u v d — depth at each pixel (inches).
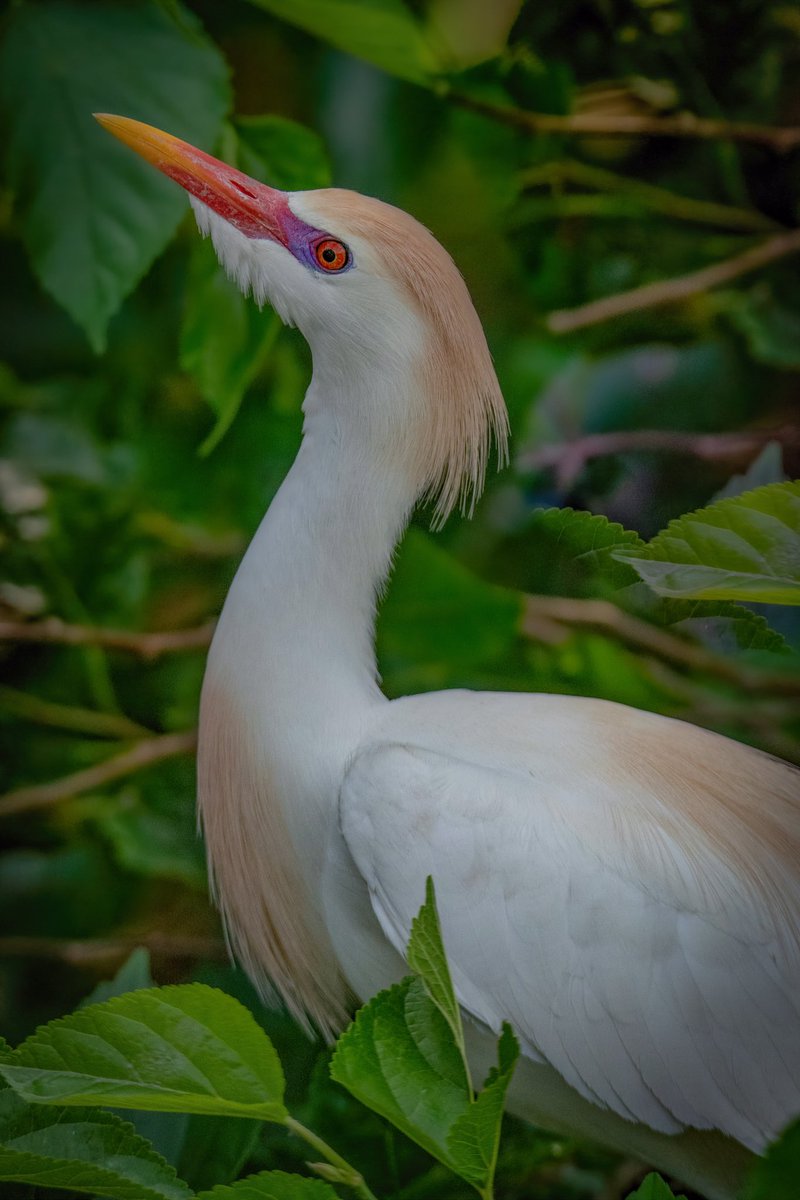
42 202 243.6
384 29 261.1
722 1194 224.4
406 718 232.7
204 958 320.2
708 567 142.9
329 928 237.8
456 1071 143.6
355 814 217.0
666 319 358.9
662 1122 208.2
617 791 216.5
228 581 353.4
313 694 231.6
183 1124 198.5
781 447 339.6
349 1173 149.1
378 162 320.2
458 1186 253.0
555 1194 270.7
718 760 227.3
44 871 330.3
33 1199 200.8
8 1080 147.6
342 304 231.0
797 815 221.9
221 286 261.6
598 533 159.6
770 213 354.3
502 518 340.8
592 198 350.0
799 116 346.3
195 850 330.3
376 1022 141.8
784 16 332.2
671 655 333.4
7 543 341.1
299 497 236.8
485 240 336.8
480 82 317.1
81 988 330.6
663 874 207.9
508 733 228.1
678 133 331.6
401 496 237.5
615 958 205.9
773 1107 205.6
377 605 252.8
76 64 245.6
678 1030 205.8
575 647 331.6
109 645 335.3
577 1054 207.6
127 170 243.4
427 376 232.8
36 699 342.0
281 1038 283.7
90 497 346.9
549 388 343.3
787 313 340.8
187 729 344.8
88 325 242.7
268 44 317.7
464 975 209.2
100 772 322.3
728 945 206.4
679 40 335.0
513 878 208.4
